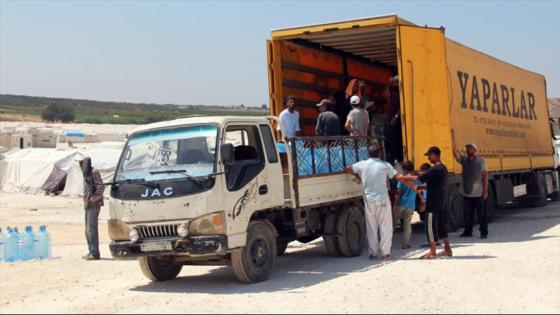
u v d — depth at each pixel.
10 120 123.44
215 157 10.20
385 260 12.48
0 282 11.65
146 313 8.48
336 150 12.90
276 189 11.12
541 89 24.83
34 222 24.12
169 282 11.31
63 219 25.42
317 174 12.18
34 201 34.41
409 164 13.66
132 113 157.00
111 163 37.28
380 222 12.65
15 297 10.34
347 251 13.12
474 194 15.66
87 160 14.49
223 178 10.11
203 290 10.23
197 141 10.55
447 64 15.70
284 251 14.09
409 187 13.22
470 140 17.03
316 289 9.80
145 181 10.37
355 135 14.02
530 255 12.35
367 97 17.77
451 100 15.82
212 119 10.69
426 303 8.63
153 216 10.19
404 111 14.24
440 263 11.83
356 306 8.52
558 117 27.11
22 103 190.62
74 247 17.02
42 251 14.88
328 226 13.03
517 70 21.98
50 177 39.38
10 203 33.19
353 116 14.20
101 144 50.28
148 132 11.09
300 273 11.48
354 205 13.59
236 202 10.24
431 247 12.51
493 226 18.28
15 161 42.38
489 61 19.12
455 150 15.78
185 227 10.00
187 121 10.85
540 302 8.70
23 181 41.03
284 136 11.66
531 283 9.91
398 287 9.70
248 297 9.36
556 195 26.52
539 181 23.75
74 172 38.03
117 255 10.47
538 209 23.36
